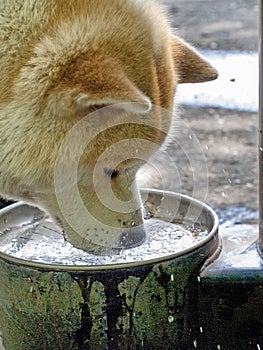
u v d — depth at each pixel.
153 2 6.58
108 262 5.74
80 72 5.21
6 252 6.08
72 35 5.49
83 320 5.25
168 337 5.41
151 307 5.29
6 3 5.70
